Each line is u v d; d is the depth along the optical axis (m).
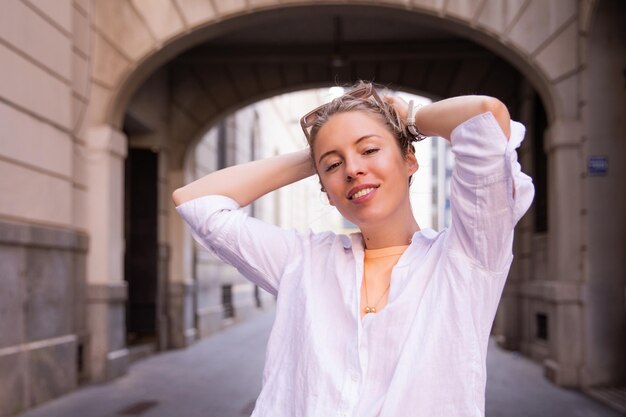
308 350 1.18
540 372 8.34
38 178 6.34
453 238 1.15
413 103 1.25
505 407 6.20
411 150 1.29
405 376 1.09
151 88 10.55
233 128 16.34
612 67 7.21
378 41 11.04
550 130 7.57
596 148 7.20
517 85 10.79
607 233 7.18
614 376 7.12
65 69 6.96
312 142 1.28
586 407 6.20
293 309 1.28
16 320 5.85
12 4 5.86
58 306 6.75
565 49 7.43
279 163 1.47
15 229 5.77
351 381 1.13
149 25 7.95
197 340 12.59
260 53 11.15
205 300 13.55
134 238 10.86
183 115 11.68
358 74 11.66
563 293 7.27
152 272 10.88
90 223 7.75
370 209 1.21
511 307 10.75
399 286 1.18
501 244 1.11
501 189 1.07
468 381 1.08
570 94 7.41
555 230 7.56
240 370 8.84
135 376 8.20
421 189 1.49
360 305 1.21
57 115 6.77
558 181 7.41
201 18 7.90
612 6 7.08
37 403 6.18
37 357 6.17
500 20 7.57
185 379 8.05
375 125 1.22
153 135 10.98
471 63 11.33
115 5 7.99
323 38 10.89
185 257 11.69
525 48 7.51
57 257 6.75
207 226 1.42
